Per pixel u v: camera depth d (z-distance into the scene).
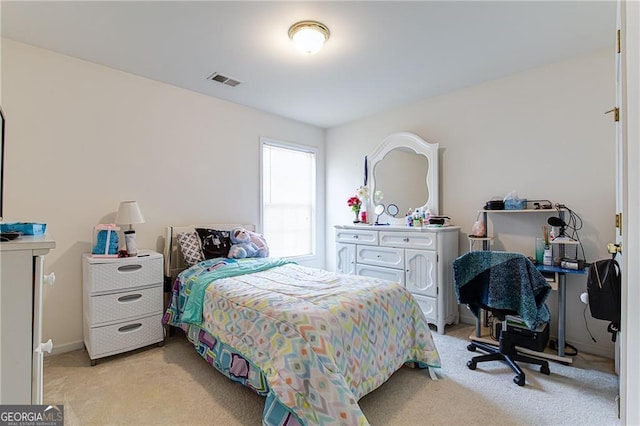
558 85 2.68
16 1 1.87
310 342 1.52
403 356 2.09
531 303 2.02
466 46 2.42
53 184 2.48
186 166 3.25
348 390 1.47
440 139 3.43
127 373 2.18
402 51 2.49
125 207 2.58
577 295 2.58
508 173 2.96
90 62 2.65
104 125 2.73
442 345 2.68
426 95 3.43
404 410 1.76
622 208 1.18
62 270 2.52
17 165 2.33
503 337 2.26
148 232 2.99
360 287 2.15
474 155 3.18
